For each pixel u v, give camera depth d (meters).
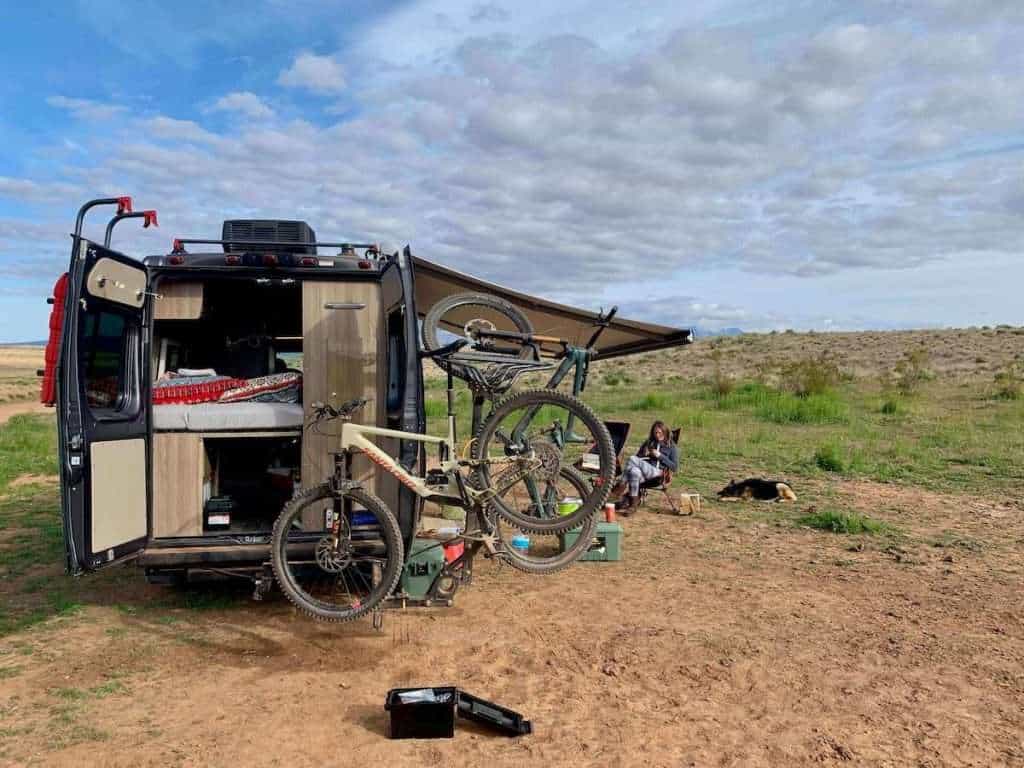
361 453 5.80
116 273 5.29
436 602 6.10
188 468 5.79
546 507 5.68
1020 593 6.64
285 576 5.08
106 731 4.21
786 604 6.36
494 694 4.72
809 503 10.25
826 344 48.88
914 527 8.98
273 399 6.19
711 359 46.91
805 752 4.04
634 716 4.43
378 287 6.03
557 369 5.71
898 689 4.80
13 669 5.07
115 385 5.47
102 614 6.16
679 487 11.35
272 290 6.56
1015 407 20.41
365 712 4.48
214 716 4.41
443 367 5.37
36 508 10.22
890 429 17.22
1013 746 4.11
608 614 6.12
